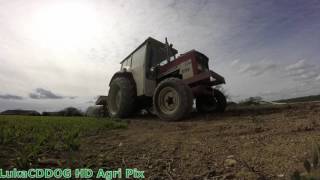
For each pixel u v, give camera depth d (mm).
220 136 2730
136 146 2480
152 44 5844
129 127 4102
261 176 1488
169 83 4648
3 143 2307
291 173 1458
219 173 1624
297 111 4324
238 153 2006
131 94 5770
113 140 2836
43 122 4117
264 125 3066
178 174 1646
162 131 3447
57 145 2328
